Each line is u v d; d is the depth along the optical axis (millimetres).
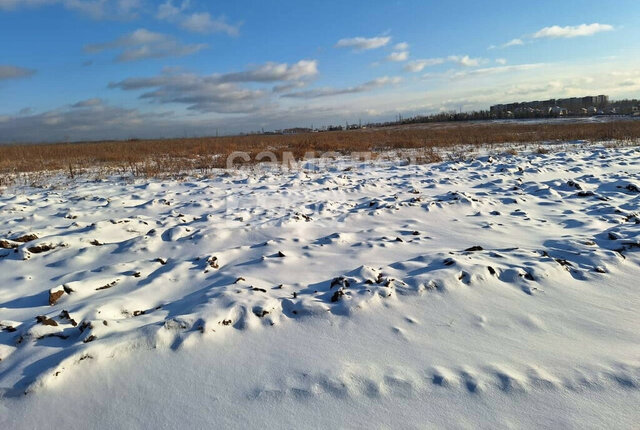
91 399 2725
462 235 6562
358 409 2613
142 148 26953
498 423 2494
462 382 2836
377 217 7785
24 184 12781
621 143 19312
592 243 5566
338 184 11773
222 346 3297
